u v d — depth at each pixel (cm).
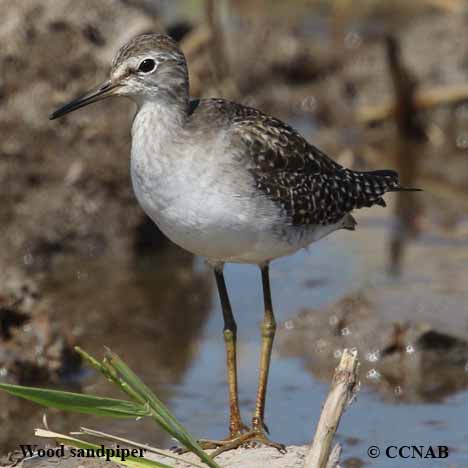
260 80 2194
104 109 1633
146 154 995
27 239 1616
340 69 2239
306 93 2188
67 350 1286
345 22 2359
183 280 1571
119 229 1648
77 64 1638
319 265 1591
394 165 1967
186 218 997
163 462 986
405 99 2080
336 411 859
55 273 1582
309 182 1055
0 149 1628
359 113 2116
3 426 1152
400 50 2156
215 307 1486
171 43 1016
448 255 1605
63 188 1638
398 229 1711
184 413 1177
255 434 1034
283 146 1038
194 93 1877
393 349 1335
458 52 2223
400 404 1222
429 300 1424
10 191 1630
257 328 1413
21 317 1280
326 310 1412
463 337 1329
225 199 990
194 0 2136
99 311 1465
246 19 2316
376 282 1504
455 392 1256
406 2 2403
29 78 1638
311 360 1320
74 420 1172
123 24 1656
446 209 1784
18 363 1248
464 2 2322
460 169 1952
